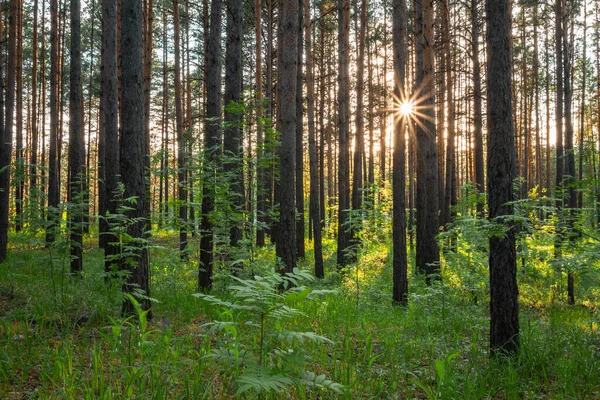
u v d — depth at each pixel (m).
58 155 25.12
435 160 12.28
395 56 9.75
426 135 12.30
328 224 25.62
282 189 9.88
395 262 9.59
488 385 4.77
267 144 9.24
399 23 9.73
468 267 9.95
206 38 19.59
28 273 9.66
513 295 5.55
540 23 26.55
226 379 4.23
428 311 8.87
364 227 12.58
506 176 5.48
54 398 3.72
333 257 17.95
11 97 12.77
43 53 25.95
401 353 5.67
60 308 6.37
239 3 10.23
